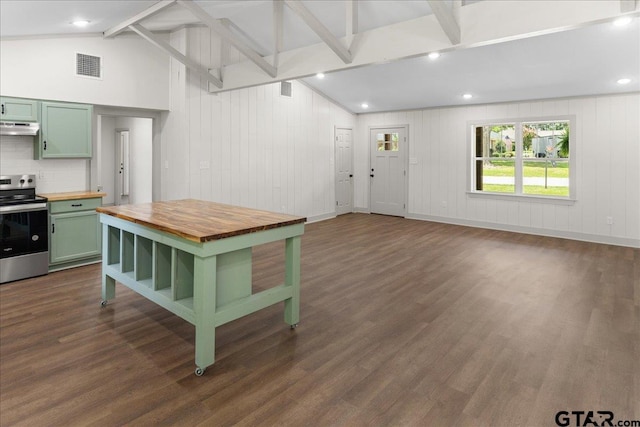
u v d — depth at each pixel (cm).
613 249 555
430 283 403
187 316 246
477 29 304
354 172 886
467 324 305
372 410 202
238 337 284
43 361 245
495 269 453
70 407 201
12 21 344
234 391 217
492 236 641
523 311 330
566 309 334
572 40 426
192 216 298
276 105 675
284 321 312
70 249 437
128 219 292
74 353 256
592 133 598
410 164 801
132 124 756
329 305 345
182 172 554
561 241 607
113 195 786
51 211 419
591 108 596
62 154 442
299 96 719
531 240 611
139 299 354
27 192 436
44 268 412
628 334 287
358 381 228
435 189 771
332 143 810
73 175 477
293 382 227
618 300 355
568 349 265
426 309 336
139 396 211
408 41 345
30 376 228
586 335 286
